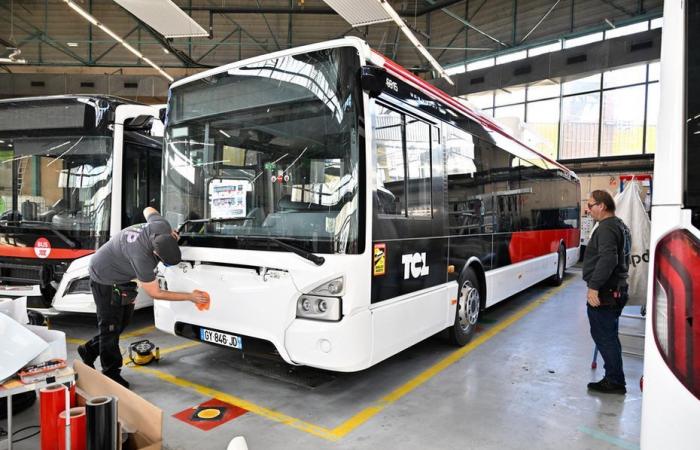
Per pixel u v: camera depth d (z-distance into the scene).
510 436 3.39
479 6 16.84
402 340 3.96
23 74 17.59
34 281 5.52
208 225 4.04
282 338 3.51
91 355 4.19
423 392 4.16
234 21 17.47
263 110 3.86
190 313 4.07
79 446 2.54
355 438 3.30
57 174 5.59
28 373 2.69
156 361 4.76
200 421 3.51
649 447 1.60
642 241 5.52
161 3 7.80
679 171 1.54
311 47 3.65
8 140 5.71
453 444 3.26
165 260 3.63
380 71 3.38
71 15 17.69
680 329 1.52
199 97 4.23
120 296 3.97
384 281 3.72
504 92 17.02
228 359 4.87
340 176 3.47
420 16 18.06
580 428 3.53
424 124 4.47
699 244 1.49
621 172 15.68
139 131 5.93
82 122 5.52
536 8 15.65
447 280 4.89
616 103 15.97
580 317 7.23
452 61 17.62
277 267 3.51
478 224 5.77
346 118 3.47
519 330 6.39
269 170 3.78
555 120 17.16
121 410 2.91
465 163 5.43
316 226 3.52
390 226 3.82
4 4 17.52
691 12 1.56
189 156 4.26
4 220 5.63
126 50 17.92
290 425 3.48
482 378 4.53
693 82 1.54
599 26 14.45
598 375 4.65
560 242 10.29
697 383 1.49
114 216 5.49
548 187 9.24
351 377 4.48
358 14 8.25
